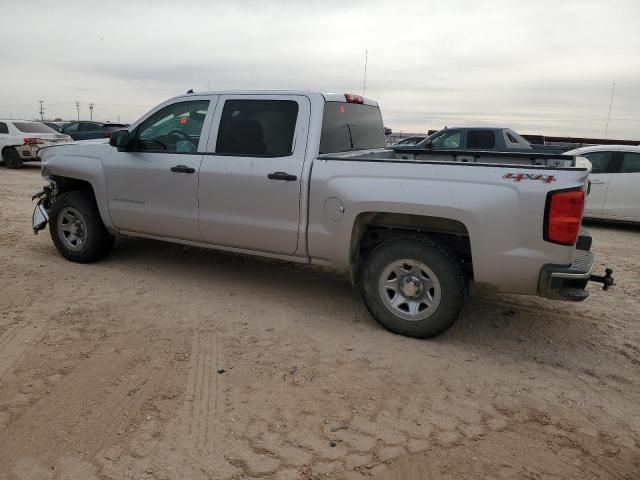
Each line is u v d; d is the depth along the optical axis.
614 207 9.39
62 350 3.73
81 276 5.40
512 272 3.71
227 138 4.75
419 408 3.18
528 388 3.48
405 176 3.94
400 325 4.14
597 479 2.62
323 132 4.47
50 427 2.86
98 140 6.10
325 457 2.70
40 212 6.16
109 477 2.51
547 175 3.56
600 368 3.80
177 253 6.38
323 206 4.25
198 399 3.18
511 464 2.70
